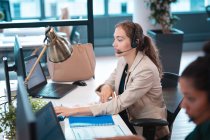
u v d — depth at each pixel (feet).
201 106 3.59
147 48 7.35
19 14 22.68
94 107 6.77
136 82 6.98
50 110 4.79
